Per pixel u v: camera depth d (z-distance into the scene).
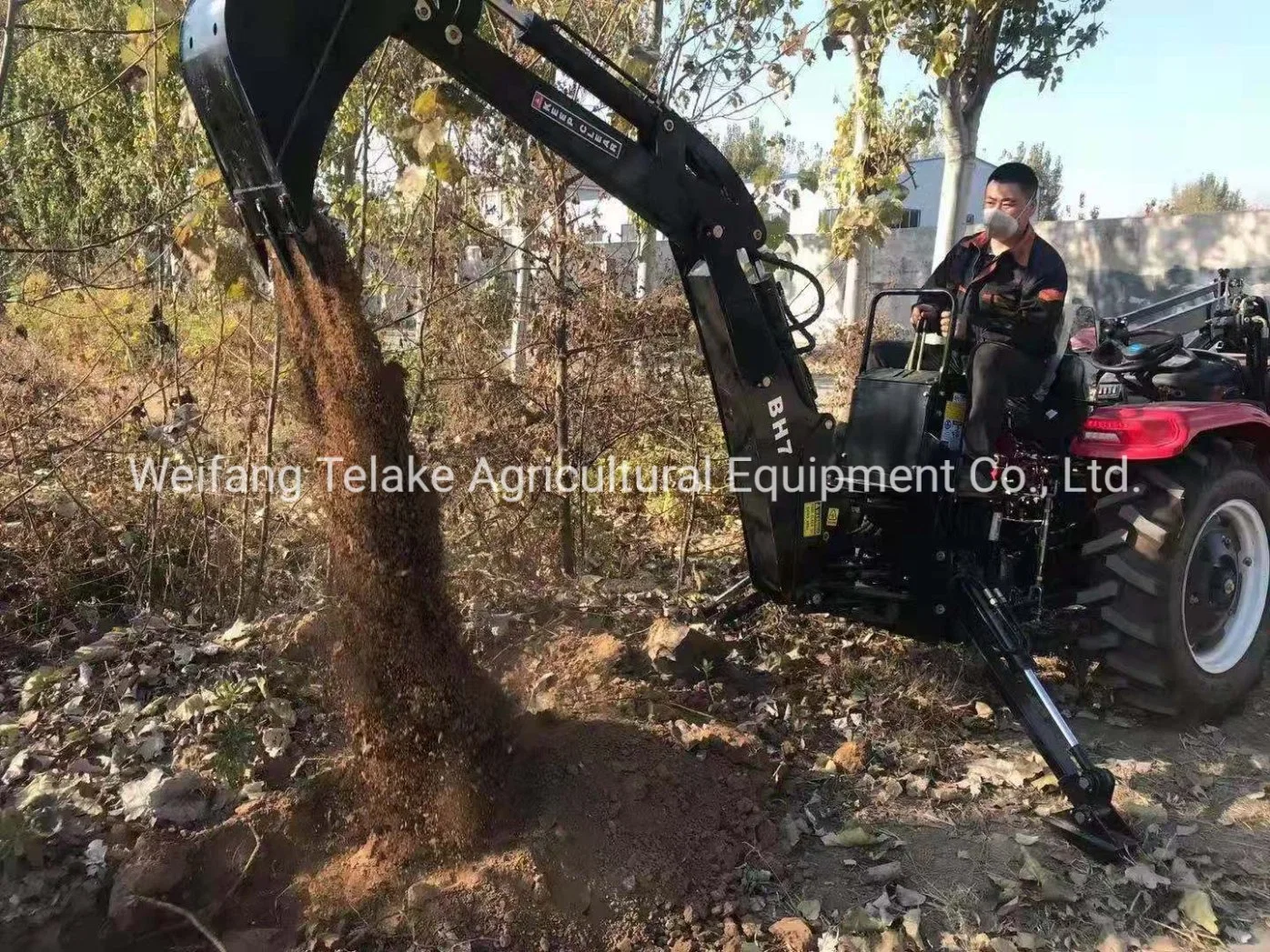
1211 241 13.23
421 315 4.71
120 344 5.13
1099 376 4.28
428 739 2.68
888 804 3.18
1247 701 4.07
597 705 3.33
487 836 2.68
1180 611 3.64
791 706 3.68
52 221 7.96
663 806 2.84
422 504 2.68
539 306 4.87
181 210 4.50
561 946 2.46
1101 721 3.83
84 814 2.79
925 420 3.50
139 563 4.29
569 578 4.79
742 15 4.82
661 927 2.54
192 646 3.80
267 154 2.28
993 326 3.70
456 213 4.71
